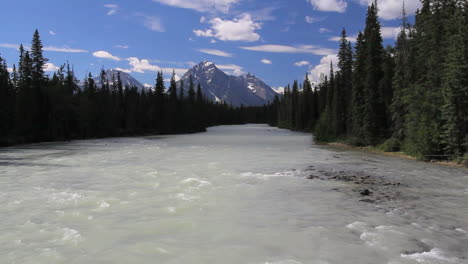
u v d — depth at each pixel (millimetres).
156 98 87375
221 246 7836
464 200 12586
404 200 12578
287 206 11602
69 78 72625
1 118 46844
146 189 14367
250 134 80688
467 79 23891
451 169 21062
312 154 31000
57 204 11781
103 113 72562
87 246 7848
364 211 10984
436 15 32156
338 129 48938
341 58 54750
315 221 9828
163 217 10172
